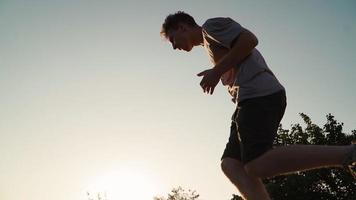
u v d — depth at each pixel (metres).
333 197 31.64
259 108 2.03
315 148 1.83
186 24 2.53
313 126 36.94
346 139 35.69
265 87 2.08
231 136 2.25
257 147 1.94
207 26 2.29
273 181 33.84
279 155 1.87
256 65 2.17
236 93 2.21
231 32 2.18
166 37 2.63
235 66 2.23
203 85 2.11
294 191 31.67
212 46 2.34
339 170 31.53
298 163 1.84
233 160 2.16
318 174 32.22
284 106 2.20
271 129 2.00
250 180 2.03
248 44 2.10
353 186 31.36
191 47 2.55
